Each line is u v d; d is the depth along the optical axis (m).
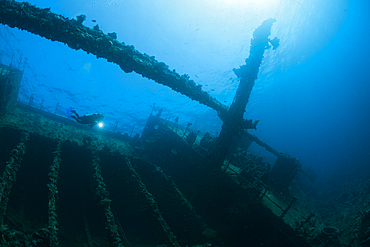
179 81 8.95
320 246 9.94
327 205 18.80
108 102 63.16
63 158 14.64
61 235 11.48
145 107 64.06
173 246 10.10
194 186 14.83
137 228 14.18
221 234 11.95
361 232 10.79
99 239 12.31
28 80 56.38
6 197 9.28
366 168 24.42
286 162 16.95
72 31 5.82
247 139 23.22
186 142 17.48
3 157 13.29
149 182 16.48
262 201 12.08
